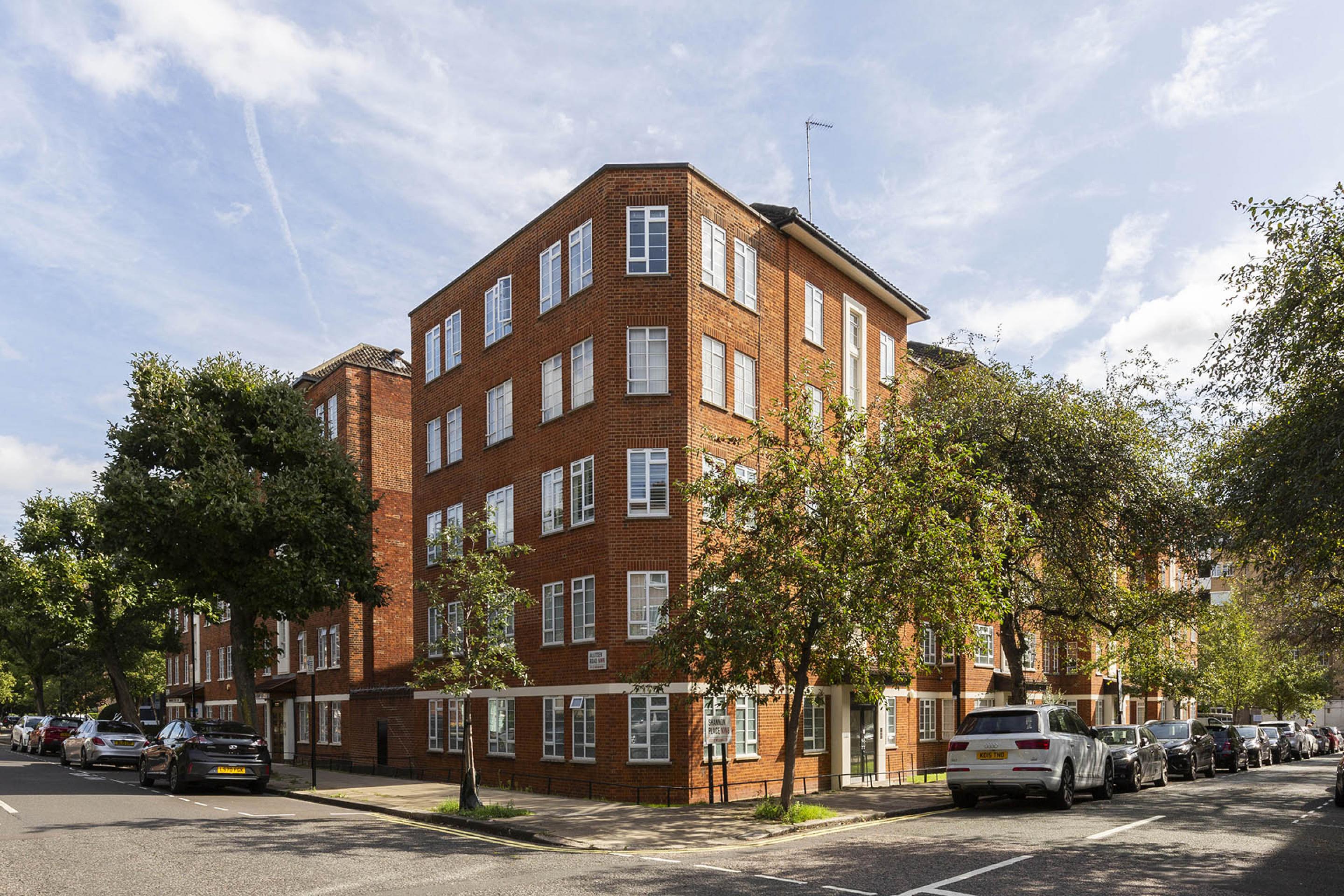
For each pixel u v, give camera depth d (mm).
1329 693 60125
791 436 25484
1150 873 11469
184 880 10742
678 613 18484
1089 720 45094
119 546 27969
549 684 24734
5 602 51219
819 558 16750
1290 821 16891
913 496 17125
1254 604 47375
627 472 23312
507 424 28000
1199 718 44406
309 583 27953
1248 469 17172
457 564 20953
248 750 22781
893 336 32781
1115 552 25266
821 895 10094
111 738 33344
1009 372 25516
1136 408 25109
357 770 34406
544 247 26781
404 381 39906
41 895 9805
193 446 27672
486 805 18500
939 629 17953
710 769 20406
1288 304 16047
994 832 15242
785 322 27141
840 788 24891
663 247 23922
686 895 10078
